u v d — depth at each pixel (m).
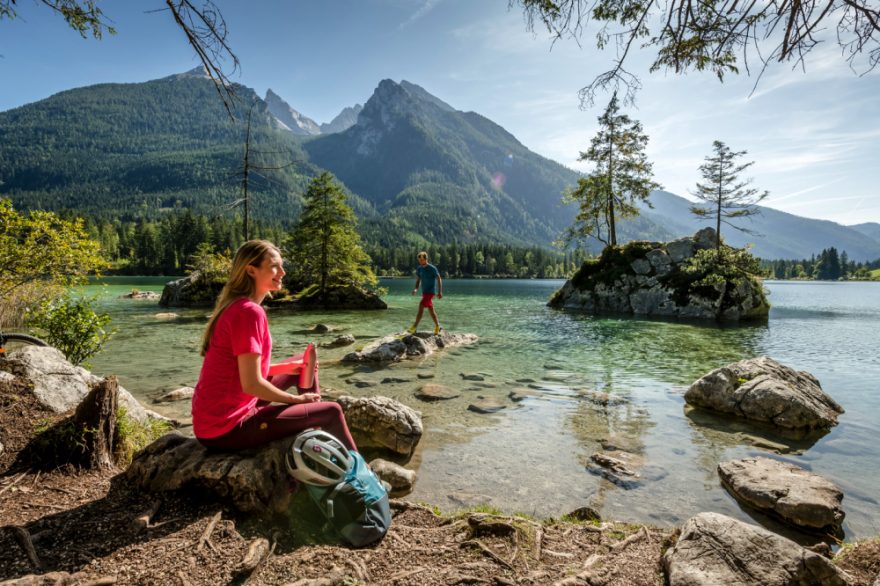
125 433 4.43
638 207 37.31
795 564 2.65
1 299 8.77
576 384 9.19
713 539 2.92
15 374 4.80
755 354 13.15
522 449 5.73
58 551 2.59
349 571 2.63
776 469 4.78
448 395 8.16
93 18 4.05
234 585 2.44
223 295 3.20
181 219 108.00
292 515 3.26
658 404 7.82
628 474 4.99
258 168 27.97
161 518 2.99
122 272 105.56
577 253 38.50
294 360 3.84
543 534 3.29
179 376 9.46
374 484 3.19
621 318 25.14
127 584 2.35
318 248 33.06
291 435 3.39
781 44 3.46
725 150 33.50
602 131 36.38
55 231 7.89
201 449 3.48
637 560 3.04
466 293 55.12
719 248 29.88
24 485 3.37
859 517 4.14
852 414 7.40
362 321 21.77
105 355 11.83
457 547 3.00
